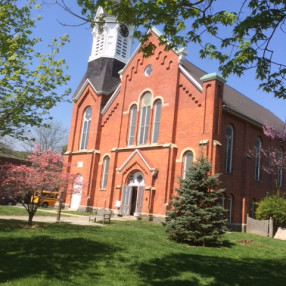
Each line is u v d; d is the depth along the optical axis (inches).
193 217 603.8
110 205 1130.7
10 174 621.6
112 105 1261.1
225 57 352.5
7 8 542.0
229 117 1018.1
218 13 313.3
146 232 693.9
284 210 906.1
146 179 1026.1
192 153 959.0
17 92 555.5
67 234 560.4
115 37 1419.8
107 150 1230.9
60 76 582.6
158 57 1121.4
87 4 344.5
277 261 509.4
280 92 340.5
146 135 1099.3
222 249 577.3
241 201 1020.5
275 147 1227.2
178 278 351.3
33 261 359.6
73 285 291.7
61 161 721.0
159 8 324.8
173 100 1031.0
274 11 277.1
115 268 364.8
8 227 595.5
